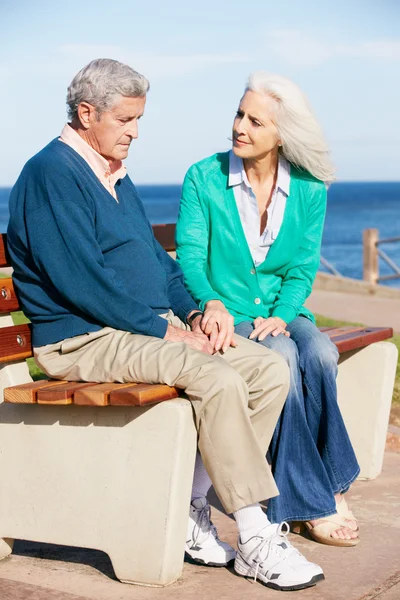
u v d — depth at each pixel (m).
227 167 4.11
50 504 3.28
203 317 3.56
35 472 3.30
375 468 4.59
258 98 3.88
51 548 3.59
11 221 3.38
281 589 3.17
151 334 3.34
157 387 3.08
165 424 3.07
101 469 3.18
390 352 4.54
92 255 3.26
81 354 3.33
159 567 3.11
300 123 3.91
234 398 3.10
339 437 3.76
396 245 81.88
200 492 3.47
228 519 3.98
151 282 3.54
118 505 3.16
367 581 3.26
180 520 3.14
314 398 3.76
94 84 3.33
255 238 4.06
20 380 3.47
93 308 3.25
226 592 3.14
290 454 3.57
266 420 3.42
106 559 3.45
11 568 3.36
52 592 3.09
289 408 3.56
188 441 3.11
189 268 4.02
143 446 3.10
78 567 3.37
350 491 4.40
